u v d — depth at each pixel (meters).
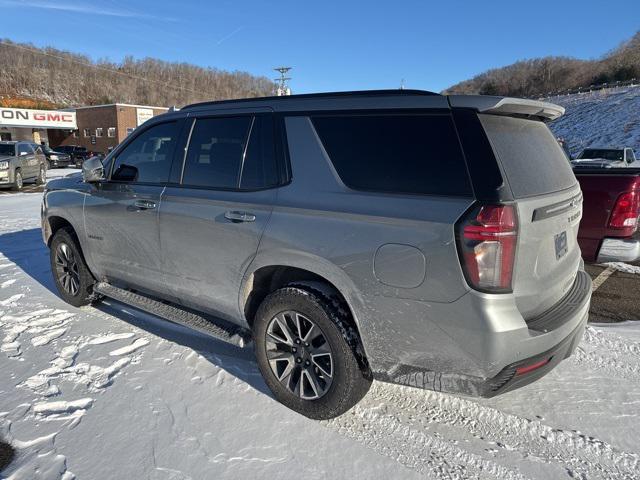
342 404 2.61
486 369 2.20
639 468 2.37
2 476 2.28
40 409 2.82
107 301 4.40
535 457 2.45
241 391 3.02
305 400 2.75
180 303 3.55
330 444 2.54
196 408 2.84
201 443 2.53
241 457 2.43
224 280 3.08
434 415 2.80
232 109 3.15
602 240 4.65
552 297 2.58
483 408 2.87
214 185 3.15
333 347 2.57
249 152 2.99
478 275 2.14
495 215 2.11
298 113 2.82
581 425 2.71
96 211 3.94
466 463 2.40
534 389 3.07
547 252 2.46
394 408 2.87
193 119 3.38
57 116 48.56
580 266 3.16
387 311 2.38
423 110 2.39
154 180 3.55
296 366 2.80
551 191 2.53
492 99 2.27
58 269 4.55
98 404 2.87
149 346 3.64
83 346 3.63
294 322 2.75
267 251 2.79
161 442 2.53
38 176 18.11
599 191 4.62
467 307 2.17
